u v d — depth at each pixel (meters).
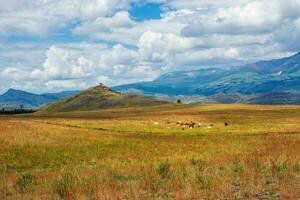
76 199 16.27
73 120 105.75
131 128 85.25
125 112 168.12
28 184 21.39
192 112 146.50
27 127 69.75
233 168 23.41
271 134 70.25
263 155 32.88
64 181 19.77
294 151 36.81
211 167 24.38
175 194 16.50
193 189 16.84
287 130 79.56
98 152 46.72
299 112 136.75
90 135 63.31
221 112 141.62
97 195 16.47
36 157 42.22
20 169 36.28
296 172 21.77
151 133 73.25
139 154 45.59
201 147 52.06
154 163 30.44
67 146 49.94
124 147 51.59
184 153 46.09
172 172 22.42
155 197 16.30
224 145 54.00
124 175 23.33
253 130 82.75
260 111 144.38
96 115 143.38
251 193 15.96
